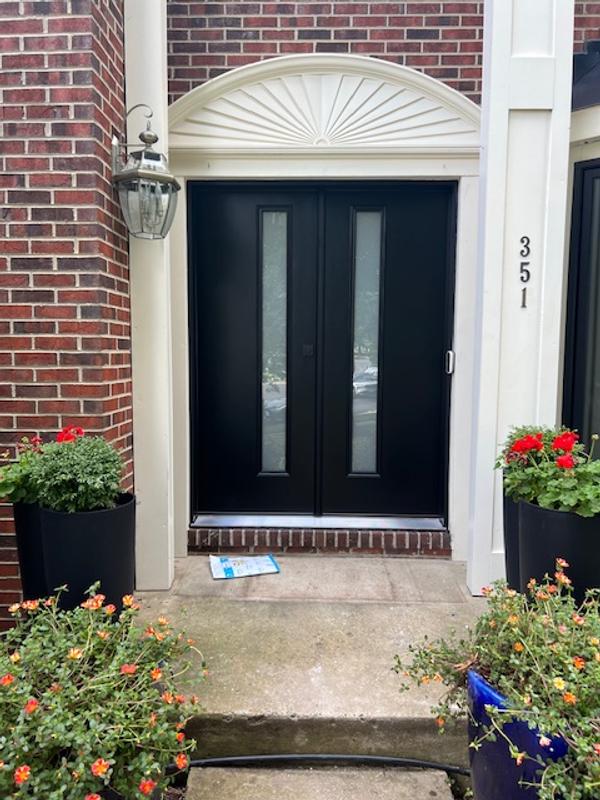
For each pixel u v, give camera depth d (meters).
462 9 2.83
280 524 3.16
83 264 2.25
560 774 1.17
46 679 1.30
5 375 2.29
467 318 2.97
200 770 1.78
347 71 2.82
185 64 2.86
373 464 3.21
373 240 3.12
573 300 2.85
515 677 1.36
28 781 1.07
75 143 2.21
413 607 2.52
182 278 2.96
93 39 2.19
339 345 3.15
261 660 2.10
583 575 2.00
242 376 3.17
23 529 2.03
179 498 3.07
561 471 2.07
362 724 1.82
